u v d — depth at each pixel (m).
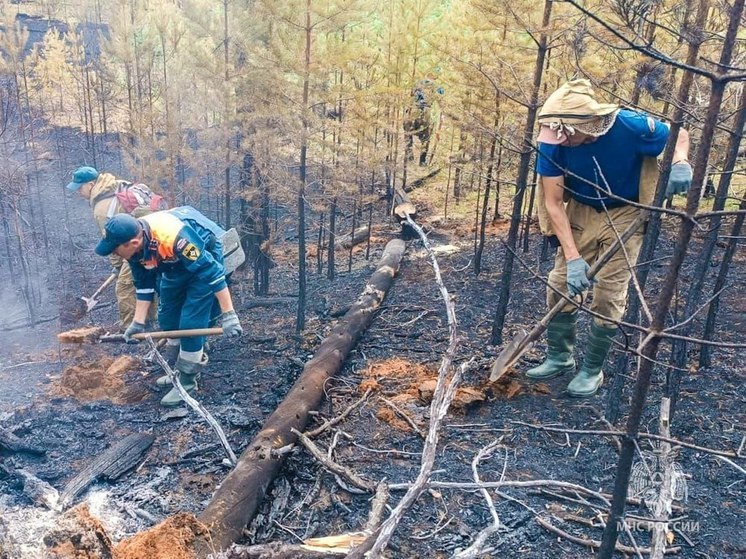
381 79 7.62
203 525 2.79
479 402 4.12
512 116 5.83
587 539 2.89
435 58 8.10
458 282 6.79
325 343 5.05
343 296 6.84
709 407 3.94
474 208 9.69
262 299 6.92
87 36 11.93
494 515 2.46
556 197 3.77
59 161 10.77
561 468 3.44
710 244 3.67
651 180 3.69
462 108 6.14
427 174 10.08
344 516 3.16
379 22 9.26
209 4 6.34
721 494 3.16
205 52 6.35
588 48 4.74
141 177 6.89
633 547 2.79
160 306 4.63
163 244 4.17
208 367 5.18
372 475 3.45
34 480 3.50
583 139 3.64
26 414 4.27
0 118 7.97
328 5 5.13
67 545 2.26
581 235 4.00
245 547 2.67
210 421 3.62
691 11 3.15
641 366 1.68
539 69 4.43
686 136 3.53
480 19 5.56
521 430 3.84
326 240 9.27
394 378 4.59
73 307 5.92
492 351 4.97
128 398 4.57
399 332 5.54
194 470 3.67
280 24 5.46
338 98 5.62
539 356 4.82
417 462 3.56
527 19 4.59
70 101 14.20
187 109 7.18
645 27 3.69
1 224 9.00
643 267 3.73
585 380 4.20
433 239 8.61
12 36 8.12
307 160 6.45
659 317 1.63
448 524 3.04
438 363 4.85
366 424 3.98
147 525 3.19
